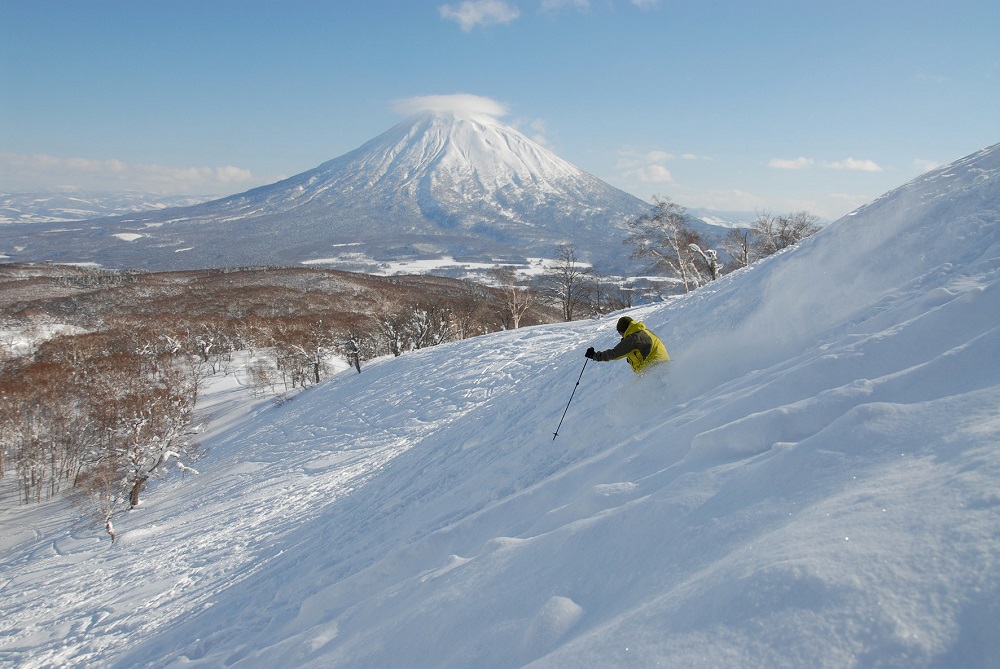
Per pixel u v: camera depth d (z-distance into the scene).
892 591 1.39
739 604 1.62
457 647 2.65
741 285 9.59
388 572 5.24
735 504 2.38
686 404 5.35
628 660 1.66
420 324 52.09
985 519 1.48
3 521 37.44
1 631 15.45
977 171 6.62
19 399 50.78
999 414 2.02
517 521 4.56
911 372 2.75
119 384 54.06
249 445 35.44
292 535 12.84
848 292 5.98
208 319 86.56
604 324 26.38
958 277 4.60
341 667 3.32
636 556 2.47
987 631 1.17
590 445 6.81
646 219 33.31
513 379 23.30
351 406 32.19
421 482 10.80
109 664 8.82
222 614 8.35
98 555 22.98
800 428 2.88
